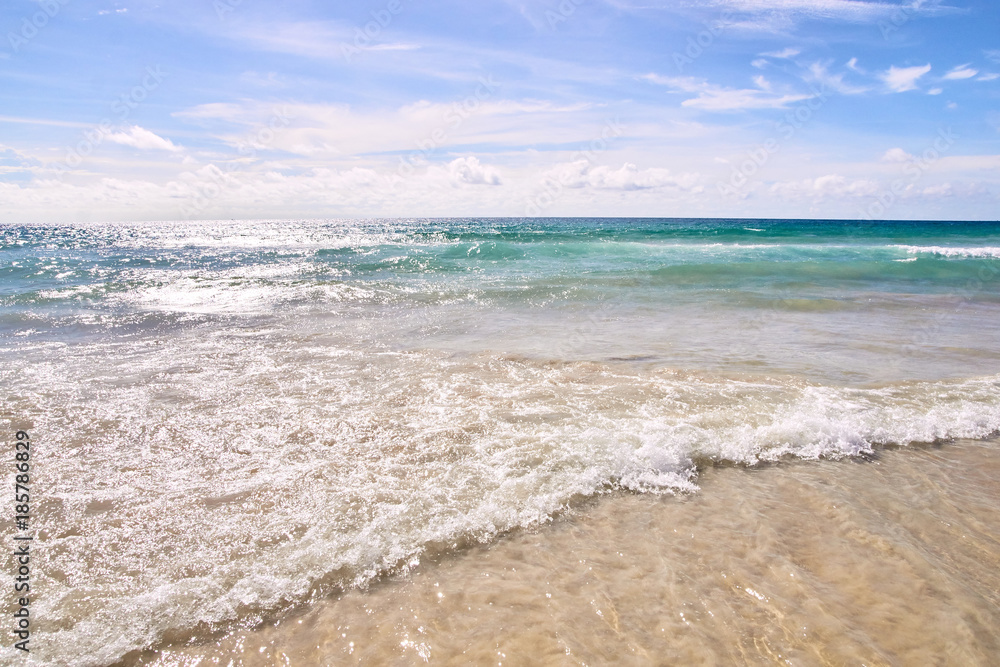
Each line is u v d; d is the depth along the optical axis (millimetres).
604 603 2725
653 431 4684
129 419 5027
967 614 2654
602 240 29094
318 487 3773
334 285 13352
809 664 2361
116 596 2707
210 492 3705
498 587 2840
